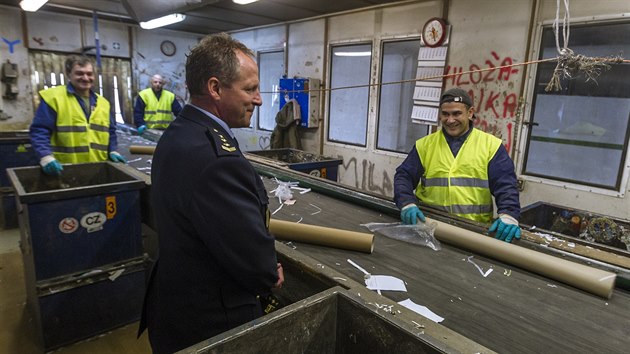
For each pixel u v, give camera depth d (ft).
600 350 2.72
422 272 3.88
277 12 15.12
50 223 5.86
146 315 3.87
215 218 2.82
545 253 4.15
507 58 10.49
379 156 14.44
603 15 8.79
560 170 9.89
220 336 2.19
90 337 6.50
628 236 6.82
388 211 5.58
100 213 6.31
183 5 12.19
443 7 11.70
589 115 9.24
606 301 3.40
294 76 17.35
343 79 15.47
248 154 11.33
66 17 17.65
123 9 16.78
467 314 3.13
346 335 2.78
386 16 13.44
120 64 19.65
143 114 14.71
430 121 12.32
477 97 11.25
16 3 15.71
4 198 11.08
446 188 5.61
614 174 9.03
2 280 8.34
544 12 9.68
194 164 2.85
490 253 4.15
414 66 13.06
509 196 5.06
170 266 3.10
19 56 16.80
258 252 2.99
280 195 6.48
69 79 8.28
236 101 3.17
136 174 7.14
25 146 11.36
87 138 8.45
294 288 3.91
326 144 16.38
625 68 8.60
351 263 4.05
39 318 5.96
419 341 2.33
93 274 6.33
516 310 3.21
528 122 10.20
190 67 3.13
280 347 2.48
